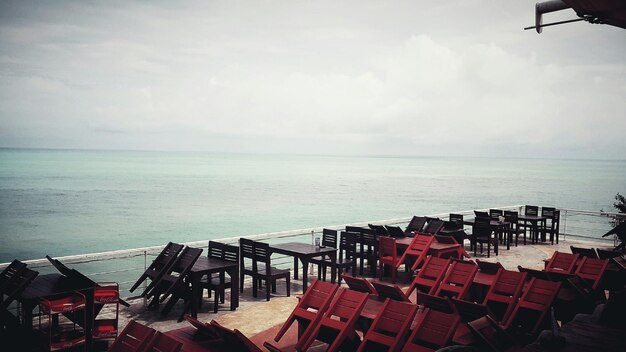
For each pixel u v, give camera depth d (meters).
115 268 31.81
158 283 8.50
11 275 7.23
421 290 8.17
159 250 9.42
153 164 172.62
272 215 59.41
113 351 5.35
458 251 11.06
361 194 84.75
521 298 6.76
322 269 11.58
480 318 5.70
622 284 8.33
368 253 11.73
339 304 6.42
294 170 160.88
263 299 9.49
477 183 112.75
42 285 6.87
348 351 6.28
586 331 5.75
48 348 6.26
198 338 5.69
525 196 82.81
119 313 8.48
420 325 5.66
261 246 9.44
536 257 13.95
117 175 115.25
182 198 74.81
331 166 198.00
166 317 8.33
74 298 6.57
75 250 38.84
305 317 6.60
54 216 56.97
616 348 5.26
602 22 5.89
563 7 6.12
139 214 58.97
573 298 6.99
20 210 60.81
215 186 94.88
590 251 9.34
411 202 73.75
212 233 46.31
